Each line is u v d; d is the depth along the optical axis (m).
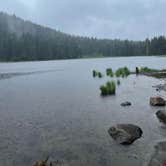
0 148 12.56
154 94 28.41
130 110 20.55
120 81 42.50
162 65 80.06
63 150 12.20
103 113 19.75
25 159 11.27
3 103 24.84
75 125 16.48
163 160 10.49
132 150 11.86
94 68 81.62
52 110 21.28
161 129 15.00
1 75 58.78
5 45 153.38
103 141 13.23
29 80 48.28
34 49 162.25
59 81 45.88
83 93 30.75
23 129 15.74
